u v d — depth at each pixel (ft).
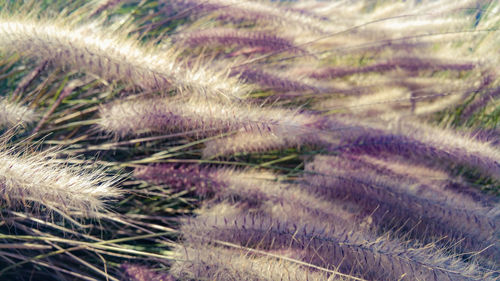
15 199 2.92
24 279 3.15
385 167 3.26
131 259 3.17
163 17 3.69
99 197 2.83
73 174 2.86
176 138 3.43
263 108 3.13
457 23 3.70
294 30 3.56
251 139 3.24
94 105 3.43
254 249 2.97
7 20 3.06
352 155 3.26
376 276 2.95
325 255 2.97
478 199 3.29
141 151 3.41
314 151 3.39
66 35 3.06
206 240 3.04
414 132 3.28
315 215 3.11
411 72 3.62
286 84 3.33
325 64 3.69
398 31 3.65
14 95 3.24
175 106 3.13
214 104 3.08
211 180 3.22
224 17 3.54
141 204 3.30
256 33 3.47
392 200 3.15
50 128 3.28
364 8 4.09
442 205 3.14
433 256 2.96
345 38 3.60
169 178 3.24
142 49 3.08
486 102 3.61
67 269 3.17
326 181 3.21
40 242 3.17
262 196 3.18
